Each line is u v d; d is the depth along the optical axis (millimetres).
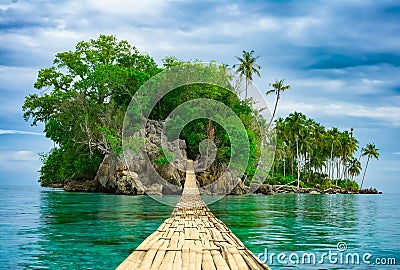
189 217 14938
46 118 50906
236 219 18719
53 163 50312
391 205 36656
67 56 52312
